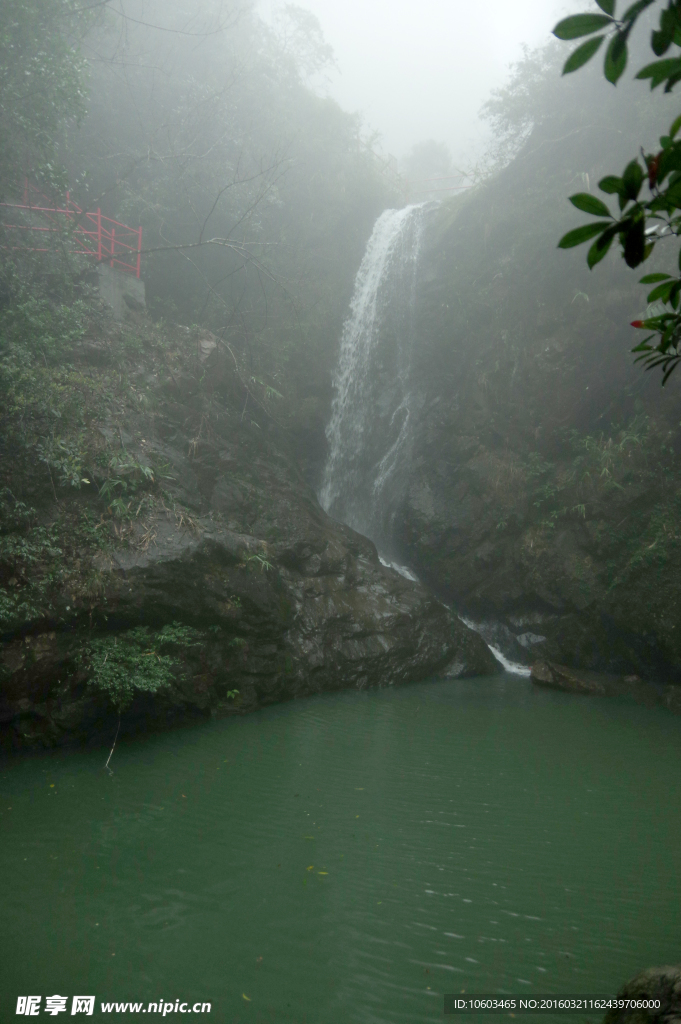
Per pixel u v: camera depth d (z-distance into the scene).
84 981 3.92
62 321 10.95
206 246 18.06
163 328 13.82
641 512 12.87
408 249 19.47
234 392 14.02
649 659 12.21
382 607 12.30
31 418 9.05
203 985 3.92
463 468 15.88
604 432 14.27
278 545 11.94
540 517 14.16
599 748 8.59
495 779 7.45
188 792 6.75
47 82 10.33
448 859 5.56
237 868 5.30
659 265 13.55
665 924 4.66
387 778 7.36
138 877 5.11
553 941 4.44
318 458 18.70
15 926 4.43
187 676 8.80
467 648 13.08
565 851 5.76
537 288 15.77
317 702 10.30
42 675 7.68
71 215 13.51
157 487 9.88
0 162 10.91
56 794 6.58
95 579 8.20
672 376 13.20
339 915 4.69
